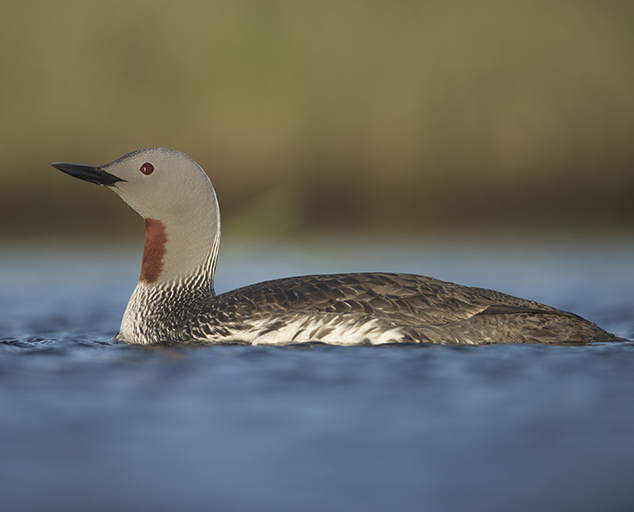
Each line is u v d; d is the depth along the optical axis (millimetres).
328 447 4871
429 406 5645
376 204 22812
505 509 4027
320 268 14430
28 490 4309
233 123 22812
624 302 11133
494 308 7941
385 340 7785
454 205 22969
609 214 23250
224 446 4898
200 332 8383
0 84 22547
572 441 4930
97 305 11430
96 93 22703
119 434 5133
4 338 8977
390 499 4164
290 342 7965
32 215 21875
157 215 8969
